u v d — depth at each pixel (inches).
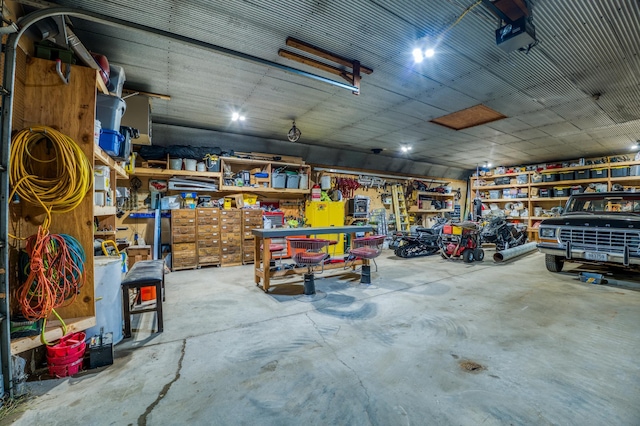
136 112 152.2
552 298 141.9
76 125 82.3
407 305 132.2
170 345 94.5
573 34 103.7
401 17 96.6
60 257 75.9
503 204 406.3
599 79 138.6
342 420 60.4
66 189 75.0
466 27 101.7
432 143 272.1
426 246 272.8
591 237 165.5
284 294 150.5
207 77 138.7
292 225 272.8
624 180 299.6
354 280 178.1
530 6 89.7
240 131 236.1
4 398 65.4
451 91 154.2
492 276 189.6
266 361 84.1
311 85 148.6
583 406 63.9
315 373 77.8
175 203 220.1
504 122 205.6
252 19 97.6
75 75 82.6
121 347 93.0
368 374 77.2
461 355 87.0
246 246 235.0
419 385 72.2
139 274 109.2
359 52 118.0
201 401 66.6
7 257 66.4
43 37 81.2
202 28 102.3
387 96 161.6
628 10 91.5
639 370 78.2
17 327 73.5
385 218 334.0
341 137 253.9
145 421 60.1
